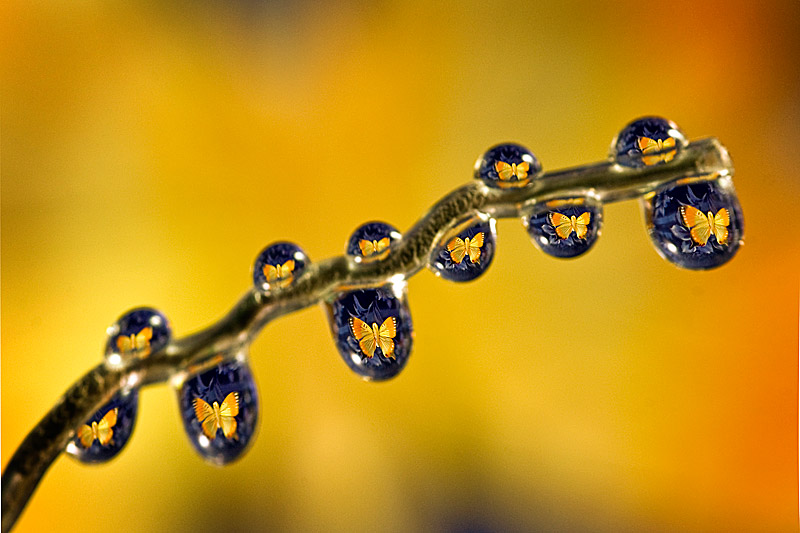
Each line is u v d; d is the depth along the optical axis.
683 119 0.16
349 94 0.18
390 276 0.08
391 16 0.18
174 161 0.17
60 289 0.16
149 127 0.17
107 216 0.17
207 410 0.08
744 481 0.15
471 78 0.18
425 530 0.15
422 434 0.16
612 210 0.17
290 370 0.16
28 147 0.17
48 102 0.17
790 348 0.15
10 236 0.16
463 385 0.16
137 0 0.17
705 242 0.08
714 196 0.08
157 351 0.08
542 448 0.16
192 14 0.17
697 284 0.16
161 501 0.15
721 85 0.16
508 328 0.17
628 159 0.08
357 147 0.18
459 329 0.17
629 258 0.16
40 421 0.08
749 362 0.15
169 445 0.15
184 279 0.17
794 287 0.15
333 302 0.08
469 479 0.16
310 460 0.16
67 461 0.15
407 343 0.09
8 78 0.17
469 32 0.18
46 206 0.17
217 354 0.08
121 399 0.08
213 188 0.17
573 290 0.17
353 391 0.16
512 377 0.16
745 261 0.16
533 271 0.17
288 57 0.18
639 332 0.16
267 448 0.16
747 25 0.16
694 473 0.15
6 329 0.16
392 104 0.18
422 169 0.18
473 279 0.09
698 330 0.16
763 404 0.15
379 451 0.16
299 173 0.17
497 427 0.16
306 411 0.16
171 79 0.17
